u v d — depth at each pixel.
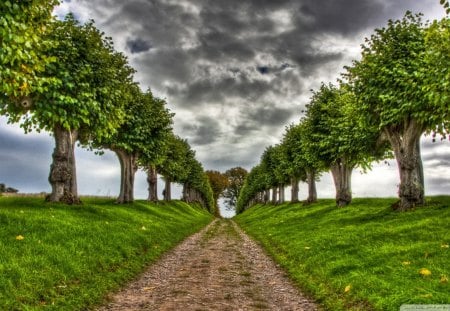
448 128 27.64
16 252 14.96
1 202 30.48
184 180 105.81
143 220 34.81
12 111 26.75
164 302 13.02
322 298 13.56
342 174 47.31
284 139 69.25
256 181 125.31
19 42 15.45
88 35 30.84
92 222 25.20
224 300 13.43
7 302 10.82
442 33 22.11
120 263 18.22
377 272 14.91
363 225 27.27
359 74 31.30
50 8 18.48
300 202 73.25
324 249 20.91
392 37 30.55
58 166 31.58
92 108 28.80
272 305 13.03
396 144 31.67
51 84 25.48
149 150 47.94
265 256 24.06
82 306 12.15
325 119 45.81
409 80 26.28
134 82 42.88
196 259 22.70
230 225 62.94
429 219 23.88
